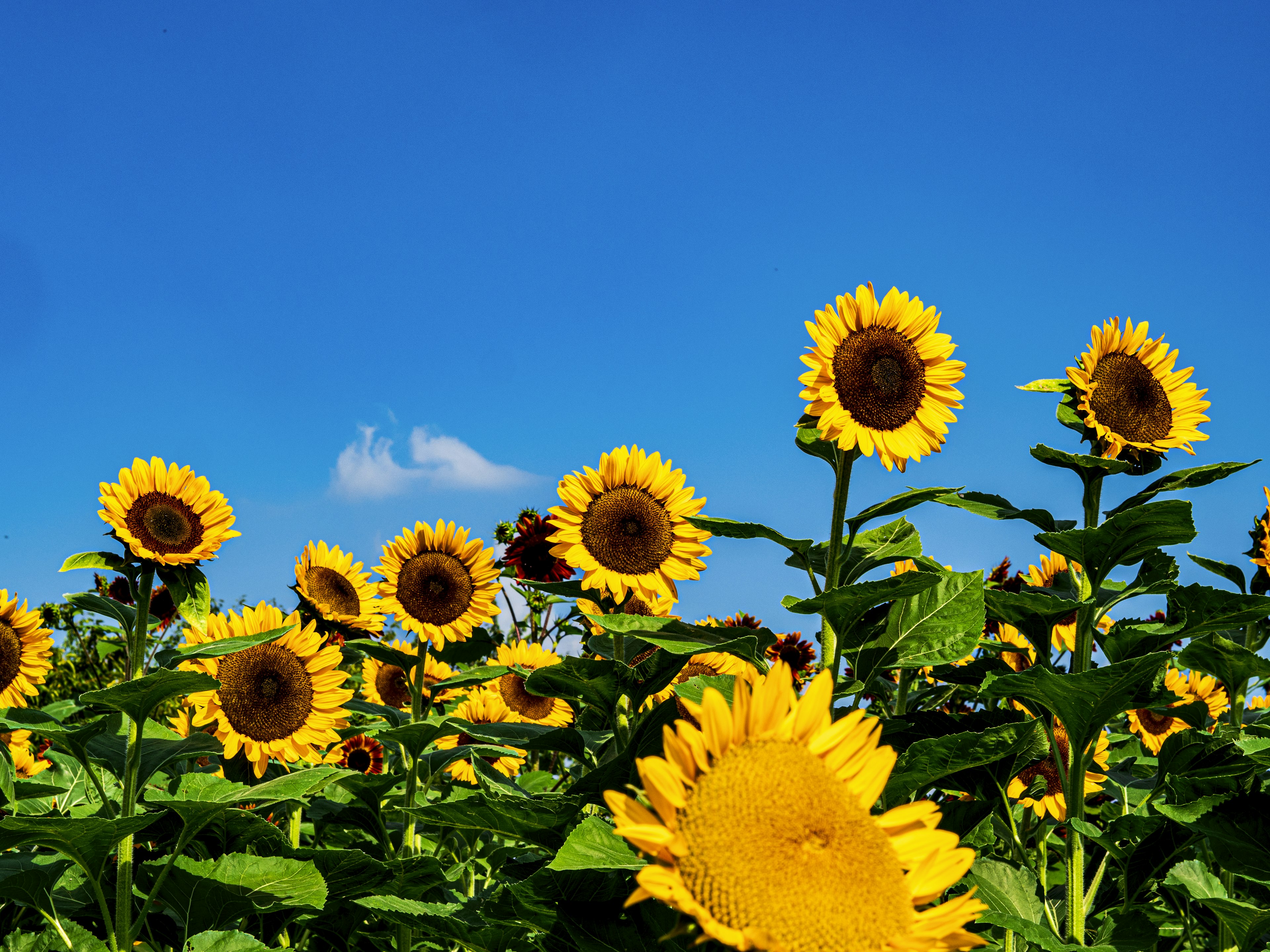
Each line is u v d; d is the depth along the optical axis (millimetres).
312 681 1870
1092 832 1490
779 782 1051
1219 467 1564
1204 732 1666
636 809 1026
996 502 1640
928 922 1045
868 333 1637
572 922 1396
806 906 969
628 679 1672
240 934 1538
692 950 1233
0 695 2018
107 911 1552
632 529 1818
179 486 1748
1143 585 1630
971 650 1577
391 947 1908
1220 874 1663
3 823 1427
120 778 1650
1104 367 1688
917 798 1677
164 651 1756
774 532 1608
